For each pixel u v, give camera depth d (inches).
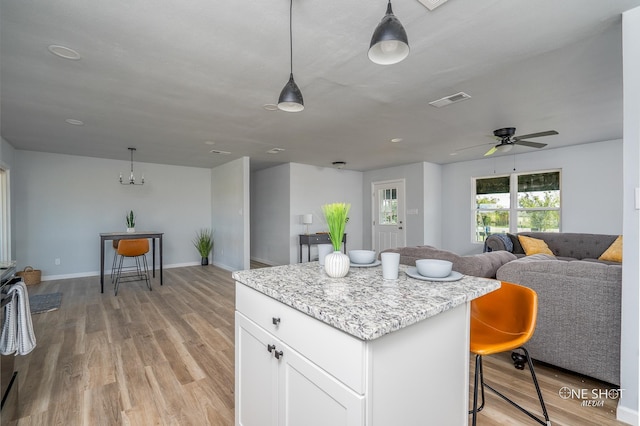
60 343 109.6
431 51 80.8
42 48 78.7
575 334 83.6
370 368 33.9
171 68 89.7
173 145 188.4
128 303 157.9
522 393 79.3
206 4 62.6
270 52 81.3
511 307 65.5
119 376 87.7
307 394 41.6
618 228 182.2
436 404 44.4
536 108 124.8
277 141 179.3
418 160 246.8
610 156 184.9
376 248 291.7
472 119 138.9
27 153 203.6
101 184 230.8
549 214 211.5
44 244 209.9
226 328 123.9
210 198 283.3
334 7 63.4
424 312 38.4
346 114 130.9
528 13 65.5
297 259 259.4
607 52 81.8
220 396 78.6
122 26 69.8
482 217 246.4
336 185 285.4
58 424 68.0
